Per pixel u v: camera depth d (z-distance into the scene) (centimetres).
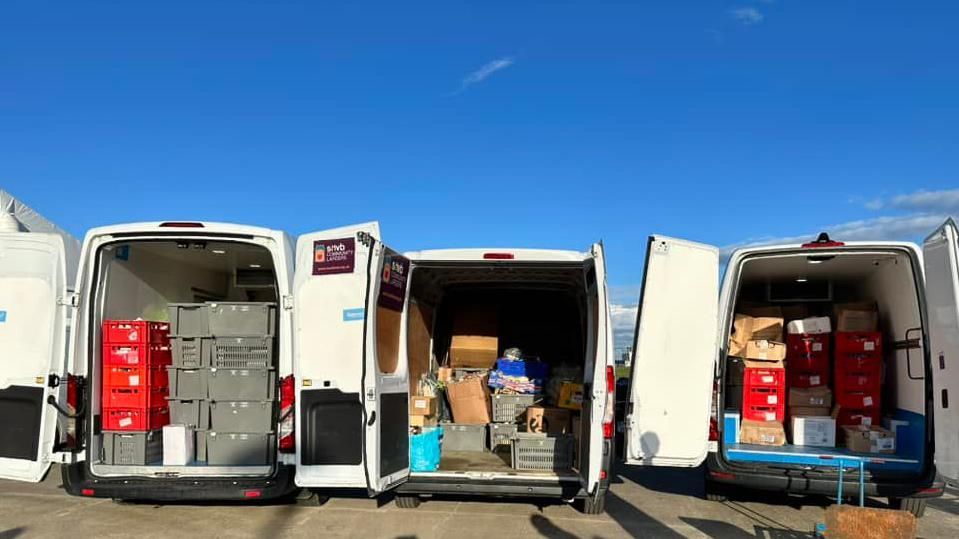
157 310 685
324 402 559
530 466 650
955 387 508
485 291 823
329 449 555
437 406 745
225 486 569
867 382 701
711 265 602
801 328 750
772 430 698
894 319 687
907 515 485
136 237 586
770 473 603
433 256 618
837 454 634
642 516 628
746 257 635
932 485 580
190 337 646
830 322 773
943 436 522
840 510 503
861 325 721
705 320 597
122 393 617
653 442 594
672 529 586
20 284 576
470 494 602
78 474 584
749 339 756
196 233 583
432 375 783
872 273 705
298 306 572
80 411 582
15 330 571
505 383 770
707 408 595
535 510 643
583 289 736
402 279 604
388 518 608
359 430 552
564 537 557
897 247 608
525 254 611
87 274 587
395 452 571
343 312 561
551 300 831
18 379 566
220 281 802
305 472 555
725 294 634
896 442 654
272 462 598
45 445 557
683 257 600
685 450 595
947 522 628
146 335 622
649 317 596
